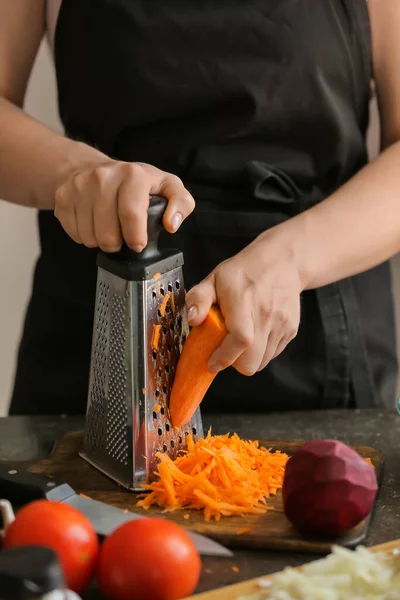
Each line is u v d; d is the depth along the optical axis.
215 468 1.18
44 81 2.32
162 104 1.55
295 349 1.60
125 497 1.21
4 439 1.46
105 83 1.58
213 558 1.05
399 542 1.01
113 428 1.26
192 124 1.58
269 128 1.57
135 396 1.22
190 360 1.23
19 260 2.39
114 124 1.59
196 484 1.16
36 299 1.70
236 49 1.54
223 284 1.23
